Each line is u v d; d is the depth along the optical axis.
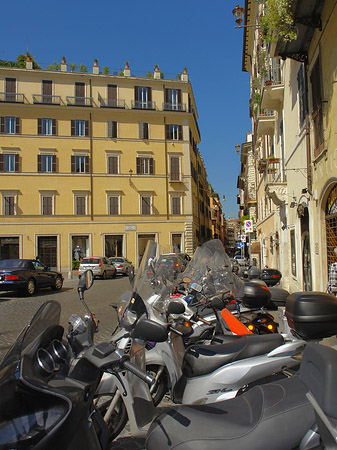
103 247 39.28
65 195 38.84
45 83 39.47
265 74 16.22
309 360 1.89
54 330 2.58
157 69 42.78
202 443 2.26
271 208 22.11
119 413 3.39
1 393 2.00
